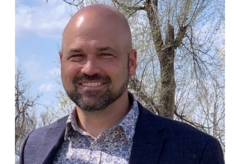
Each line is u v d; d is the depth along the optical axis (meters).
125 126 2.05
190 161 1.94
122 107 2.16
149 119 2.13
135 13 10.05
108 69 2.02
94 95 2.02
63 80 2.13
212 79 10.07
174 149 1.97
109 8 2.10
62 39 2.17
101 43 2.00
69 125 2.16
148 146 2.00
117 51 2.03
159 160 1.95
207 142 2.00
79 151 2.10
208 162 1.96
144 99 10.00
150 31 9.98
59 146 2.16
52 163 2.13
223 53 9.75
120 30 2.06
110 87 2.03
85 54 2.02
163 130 2.07
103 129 2.15
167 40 10.25
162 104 10.19
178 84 10.34
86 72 1.99
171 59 10.23
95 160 2.04
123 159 2.00
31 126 13.81
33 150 2.28
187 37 10.14
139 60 9.88
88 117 2.13
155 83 9.99
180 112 10.79
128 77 2.13
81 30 2.02
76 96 2.07
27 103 13.82
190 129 2.06
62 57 2.14
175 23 10.20
